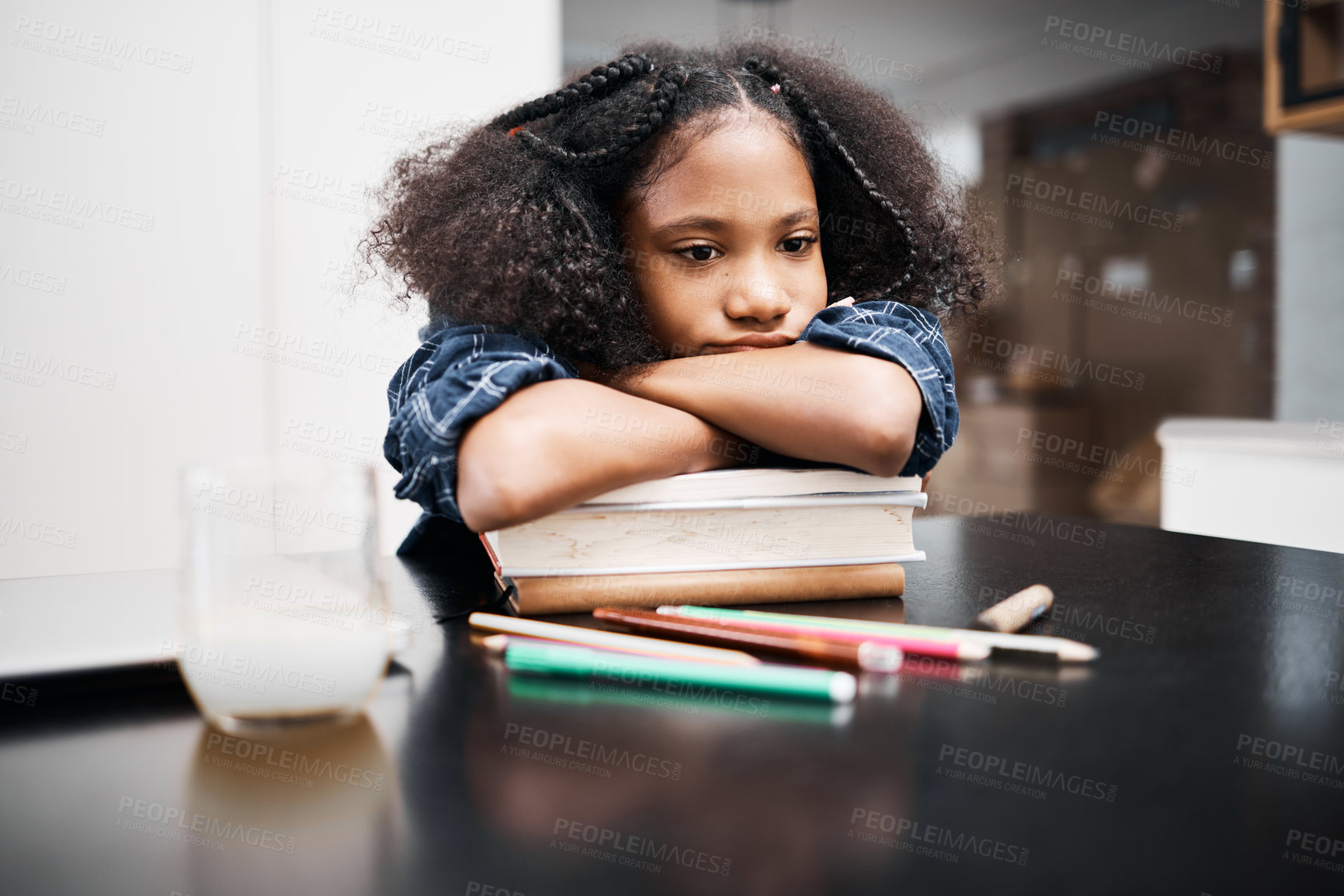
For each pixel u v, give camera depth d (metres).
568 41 2.10
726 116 0.63
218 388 1.62
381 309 1.68
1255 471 1.34
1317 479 1.27
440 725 0.37
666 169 0.63
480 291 0.59
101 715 0.40
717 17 2.34
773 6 2.43
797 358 0.57
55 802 0.31
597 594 0.53
